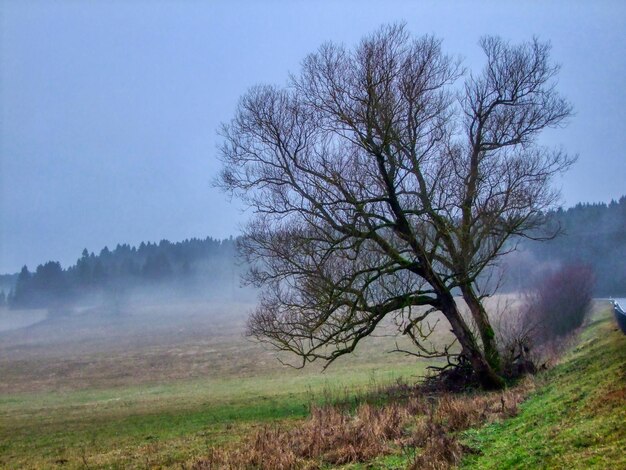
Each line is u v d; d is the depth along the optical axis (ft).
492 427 40.14
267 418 67.97
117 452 56.59
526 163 72.23
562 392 42.57
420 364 128.06
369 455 39.70
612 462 25.04
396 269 67.41
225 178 71.77
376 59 66.23
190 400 99.60
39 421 86.79
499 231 71.20
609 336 66.18
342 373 126.72
